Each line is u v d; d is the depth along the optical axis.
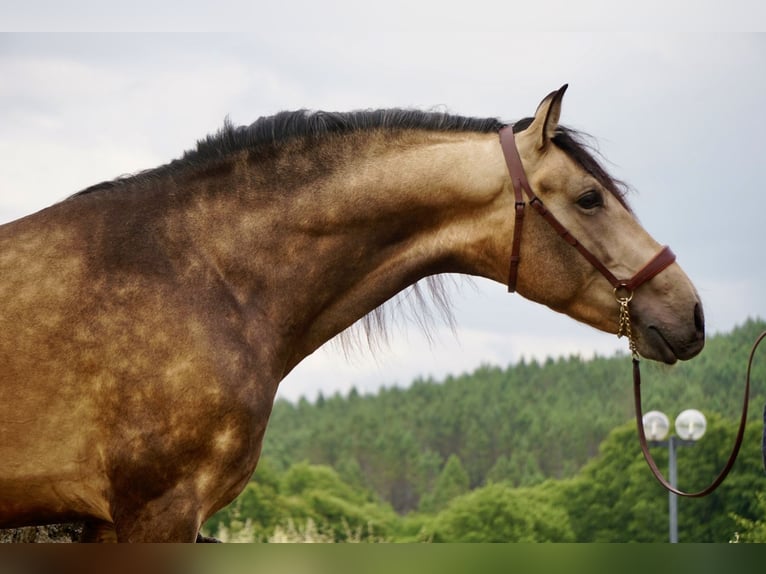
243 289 3.91
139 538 3.67
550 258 4.14
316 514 31.73
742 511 30.62
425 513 51.78
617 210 4.18
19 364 3.62
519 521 34.19
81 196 3.93
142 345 3.67
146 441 3.64
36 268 3.72
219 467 3.73
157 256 3.80
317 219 4.02
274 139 4.07
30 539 5.17
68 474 3.68
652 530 33.31
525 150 4.15
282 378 4.06
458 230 4.19
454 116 4.28
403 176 4.11
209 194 3.97
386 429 67.25
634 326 4.17
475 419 66.31
